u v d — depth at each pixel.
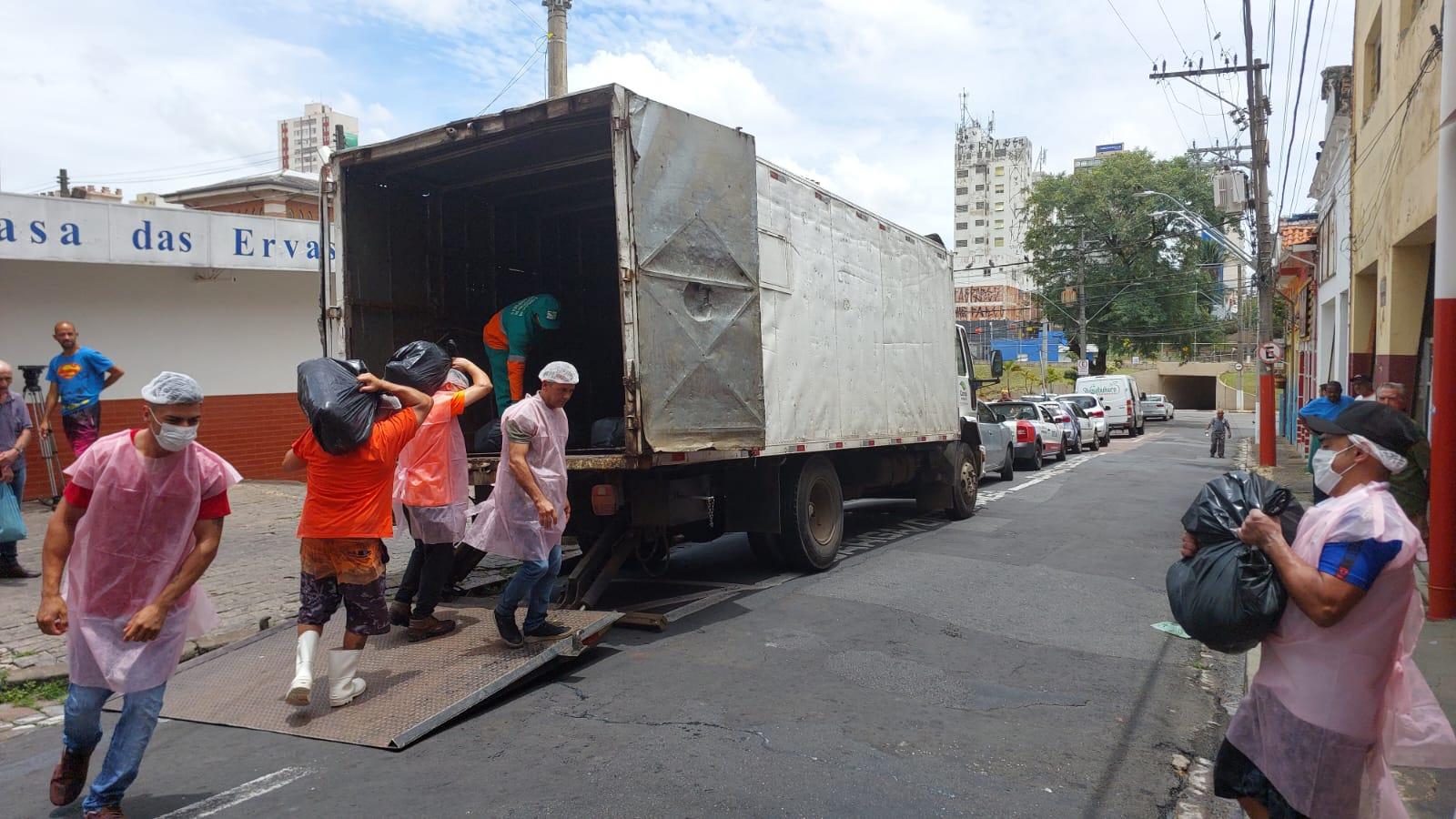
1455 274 6.81
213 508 3.84
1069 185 47.28
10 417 7.93
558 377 5.59
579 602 6.88
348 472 4.83
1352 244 14.86
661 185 6.43
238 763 4.37
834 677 5.66
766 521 8.18
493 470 7.19
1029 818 3.85
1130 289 47.12
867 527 12.02
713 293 6.92
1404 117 10.92
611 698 5.27
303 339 15.18
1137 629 6.94
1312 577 2.63
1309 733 2.72
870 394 9.81
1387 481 2.78
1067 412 26.78
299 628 4.88
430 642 5.88
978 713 5.09
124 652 3.64
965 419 13.05
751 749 4.51
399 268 8.04
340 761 4.38
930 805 3.93
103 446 3.60
